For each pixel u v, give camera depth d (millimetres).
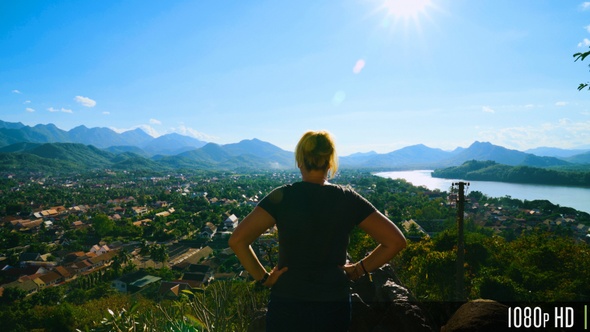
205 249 76125
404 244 1606
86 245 87938
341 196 1603
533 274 18734
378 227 1601
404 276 16812
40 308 39344
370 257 1625
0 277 62125
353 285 4449
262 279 1575
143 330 3199
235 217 122000
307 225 1521
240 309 3412
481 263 22328
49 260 73938
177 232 96250
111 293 49312
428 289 16969
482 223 96375
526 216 108250
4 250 81500
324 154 1626
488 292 16109
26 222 114562
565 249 21562
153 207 154375
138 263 68562
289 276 1530
